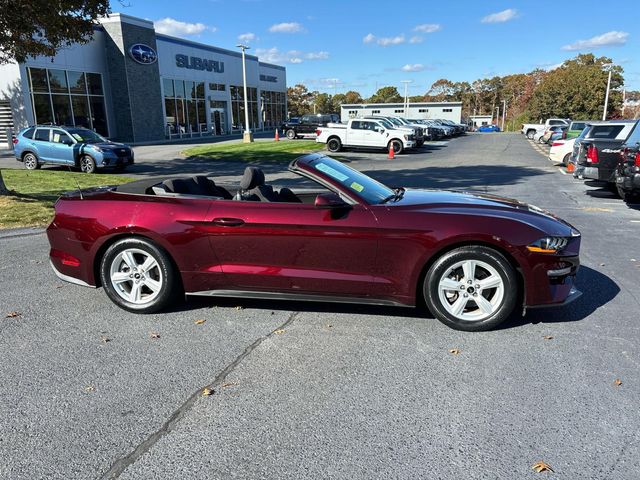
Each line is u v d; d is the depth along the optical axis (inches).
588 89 2549.2
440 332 159.0
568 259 154.5
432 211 157.5
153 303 173.5
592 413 114.4
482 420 112.2
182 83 1499.8
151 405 119.0
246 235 162.4
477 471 95.8
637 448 102.2
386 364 138.6
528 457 99.7
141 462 98.9
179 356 144.0
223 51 1712.6
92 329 162.9
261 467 97.3
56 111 1093.8
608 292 195.5
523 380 129.4
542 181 580.7
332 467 97.2
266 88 2078.0
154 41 1305.4
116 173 674.2
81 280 180.2
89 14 425.7
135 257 174.1
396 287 159.0
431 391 124.6
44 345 151.1
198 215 165.3
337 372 134.3
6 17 359.9
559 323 165.5
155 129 1342.3
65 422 112.3
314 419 113.1
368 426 110.3
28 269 227.1
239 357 143.3
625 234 298.4
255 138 1556.3
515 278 153.9
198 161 853.2
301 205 162.2
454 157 941.8
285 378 131.4
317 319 170.1
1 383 129.0
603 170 452.1
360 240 156.1
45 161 687.1
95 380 130.6
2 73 1012.5
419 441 105.0
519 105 4318.4
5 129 1045.2
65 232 178.1
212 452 101.9
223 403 119.8
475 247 153.1
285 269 163.3
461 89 5457.7
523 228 151.9
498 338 154.4
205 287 170.4
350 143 1059.9
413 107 2829.7
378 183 187.5
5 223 321.7
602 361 139.2
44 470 96.7
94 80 1189.1
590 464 97.6
